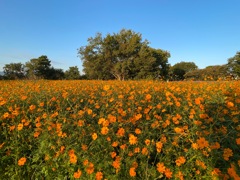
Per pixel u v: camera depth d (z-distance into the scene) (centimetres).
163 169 255
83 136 332
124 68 3600
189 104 466
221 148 302
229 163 273
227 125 367
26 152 339
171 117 420
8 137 363
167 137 346
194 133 328
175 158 291
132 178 258
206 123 383
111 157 290
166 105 490
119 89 739
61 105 493
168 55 4134
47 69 5141
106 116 427
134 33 3900
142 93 634
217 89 670
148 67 3597
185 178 259
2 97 529
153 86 801
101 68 3922
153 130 366
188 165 268
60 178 282
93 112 481
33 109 443
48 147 313
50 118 379
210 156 277
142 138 337
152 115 449
